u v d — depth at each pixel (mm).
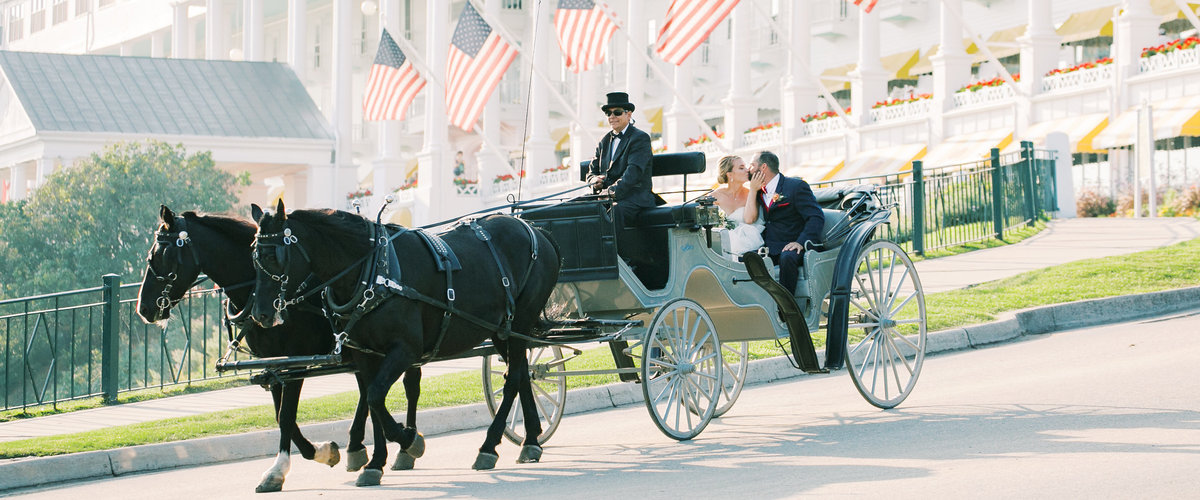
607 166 12758
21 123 59500
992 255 25484
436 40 59031
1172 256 21875
